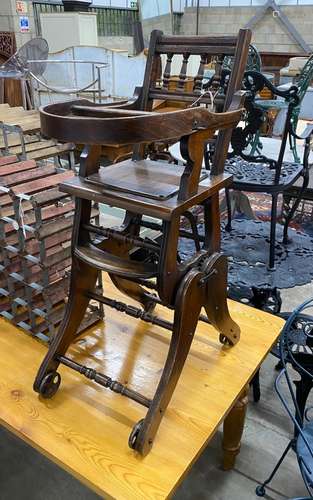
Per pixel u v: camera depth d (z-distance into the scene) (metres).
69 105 1.01
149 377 1.29
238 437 1.43
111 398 1.22
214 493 1.44
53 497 1.45
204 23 7.40
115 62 4.48
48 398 1.20
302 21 6.60
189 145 0.93
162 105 2.59
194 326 1.10
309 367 1.38
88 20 5.32
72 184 1.06
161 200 0.96
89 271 1.18
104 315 1.54
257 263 2.20
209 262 1.13
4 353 1.37
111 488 0.98
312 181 2.88
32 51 3.88
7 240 1.32
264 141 2.84
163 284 1.00
